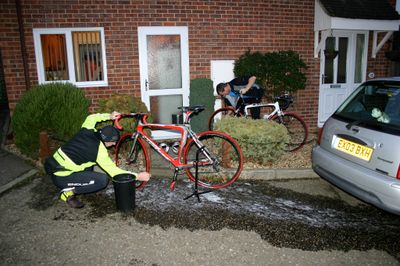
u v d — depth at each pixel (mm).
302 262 3264
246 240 3623
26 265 3211
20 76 6875
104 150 4238
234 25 7543
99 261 3271
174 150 5023
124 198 4160
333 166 4141
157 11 7121
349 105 4355
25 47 6730
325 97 8562
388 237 3697
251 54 7578
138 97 6809
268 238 3660
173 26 7238
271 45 7855
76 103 5980
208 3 7332
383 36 8672
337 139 4219
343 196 4781
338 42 8469
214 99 7188
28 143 5922
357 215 4203
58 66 7062
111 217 4125
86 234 3748
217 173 5285
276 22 7789
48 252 3416
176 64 7430
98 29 6957
